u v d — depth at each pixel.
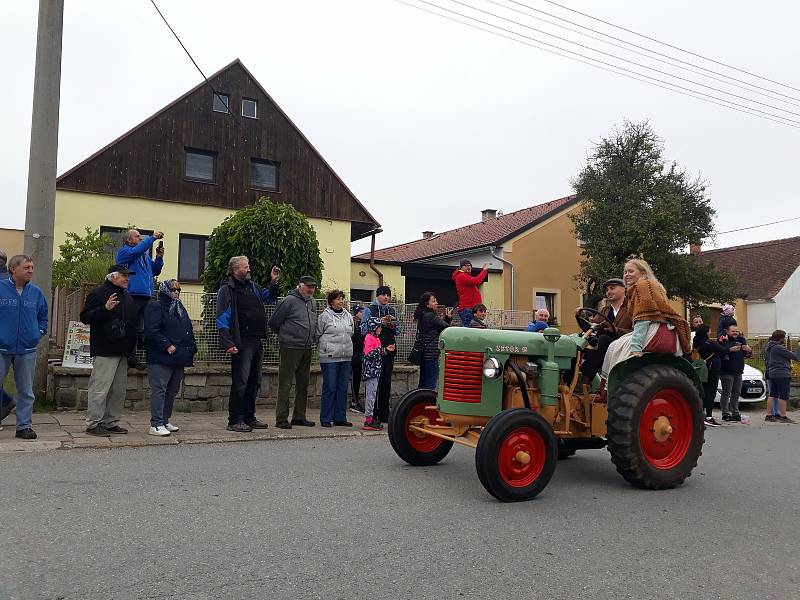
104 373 7.17
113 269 7.23
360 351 10.29
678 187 21.03
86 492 4.99
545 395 5.77
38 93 8.66
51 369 9.02
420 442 6.52
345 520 4.56
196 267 20.36
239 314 7.90
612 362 6.09
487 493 5.50
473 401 5.80
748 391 13.50
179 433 7.64
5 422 7.83
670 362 6.25
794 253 32.75
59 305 10.76
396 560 3.83
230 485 5.37
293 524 4.41
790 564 4.07
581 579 3.67
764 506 5.46
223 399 9.75
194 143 20.41
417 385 11.52
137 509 4.61
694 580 3.73
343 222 22.48
